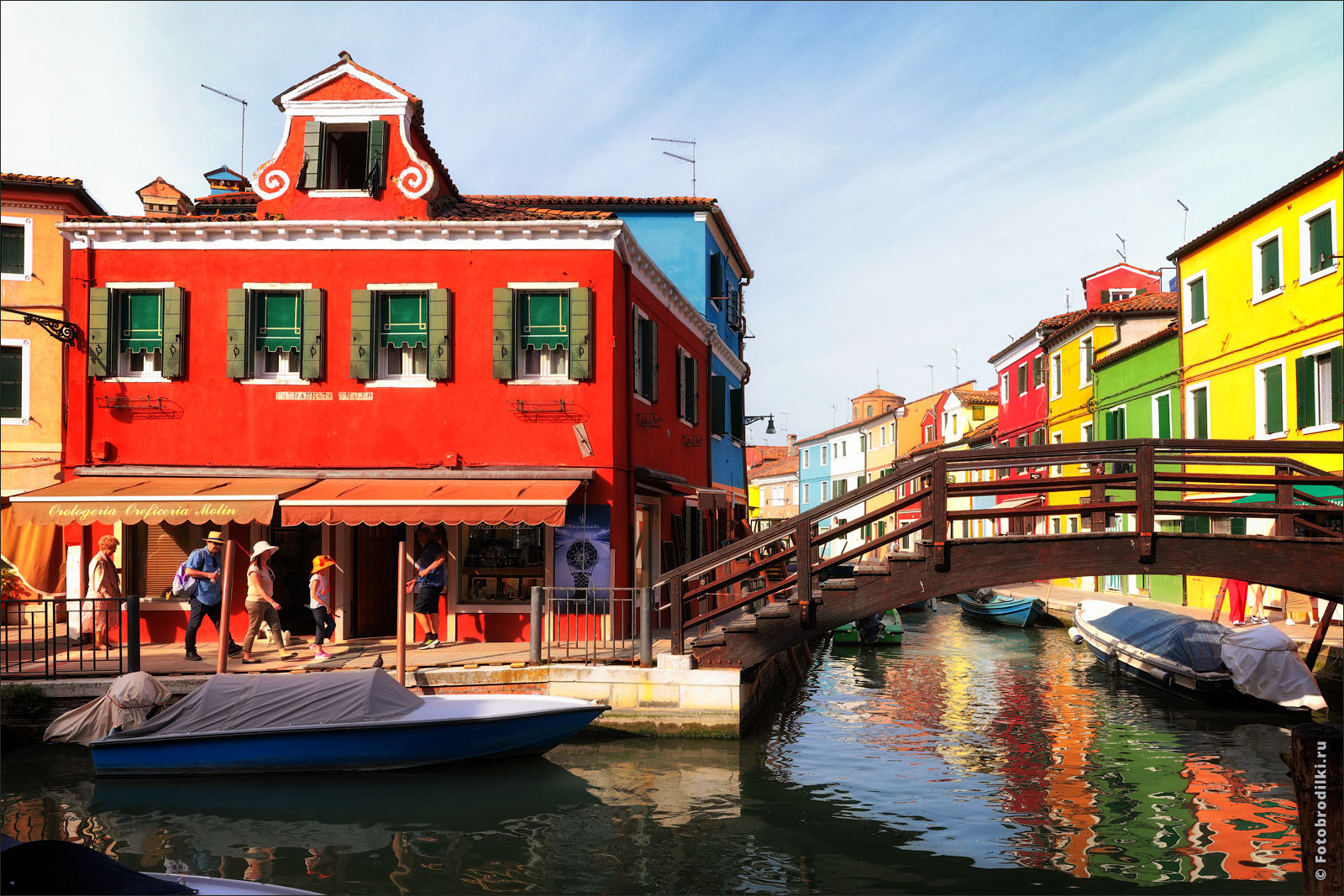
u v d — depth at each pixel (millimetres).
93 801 9141
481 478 13859
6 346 16938
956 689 16812
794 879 7426
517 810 9016
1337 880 5445
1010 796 9766
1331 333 18344
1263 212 20875
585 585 13781
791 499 73500
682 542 18719
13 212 17016
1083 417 31906
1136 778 10516
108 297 14258
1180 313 24734
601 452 13992
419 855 7832
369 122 14680
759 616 11406
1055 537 10539
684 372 19344
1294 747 5629
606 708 10828
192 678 11102
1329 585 10156
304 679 10219
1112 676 18078
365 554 14453
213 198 18562
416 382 14188
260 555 12484
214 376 14242
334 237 14242
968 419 47625
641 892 7145
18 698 10859
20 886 4496
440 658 12195
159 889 4820
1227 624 18984
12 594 15648
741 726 11578
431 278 14227
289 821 8617
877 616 23484
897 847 8172
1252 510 10297
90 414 14234
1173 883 7387
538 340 14203
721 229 23906
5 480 16703
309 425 14172
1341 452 10016
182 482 13539
